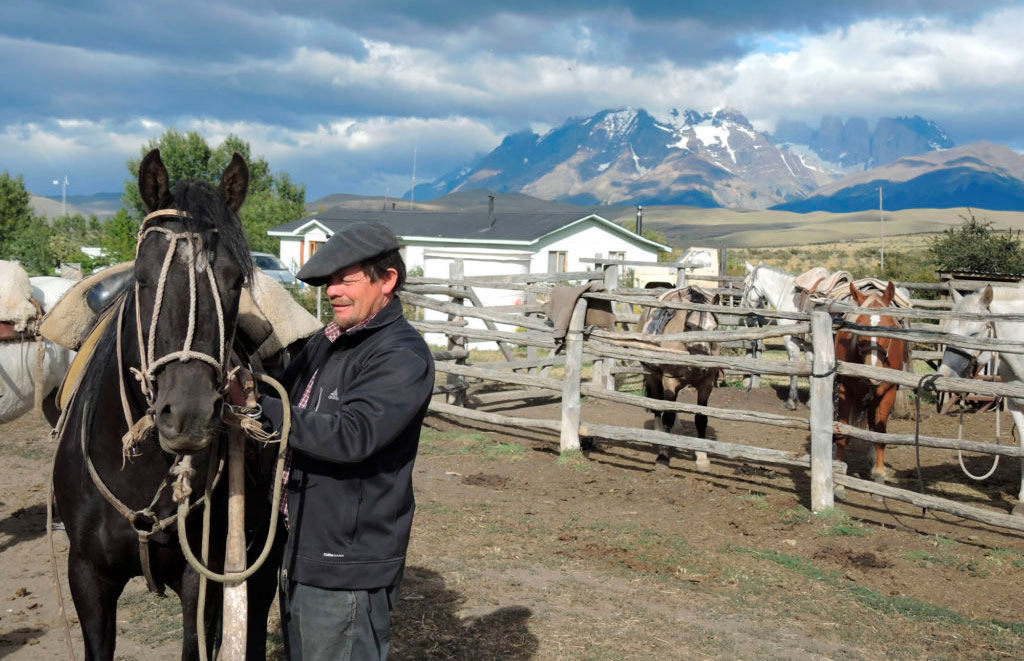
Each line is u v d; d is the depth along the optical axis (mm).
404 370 2305
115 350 2621
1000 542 6035
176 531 2617
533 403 11875
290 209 35781
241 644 2240
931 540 5996
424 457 8359
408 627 4258
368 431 2217
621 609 4625
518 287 11898
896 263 27312
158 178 2299
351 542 2301
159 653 3973
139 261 2211
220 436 2510
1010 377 6879
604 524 6230
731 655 4090
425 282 11586
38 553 5320
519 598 4730
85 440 2600
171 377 2080
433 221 27938
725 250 16812
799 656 4102
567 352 8398
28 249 29609
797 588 5047
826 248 118125
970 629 4480
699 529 6227
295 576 2309
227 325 2230
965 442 6086
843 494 7012
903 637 4367
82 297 3514
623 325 13109
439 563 5246
